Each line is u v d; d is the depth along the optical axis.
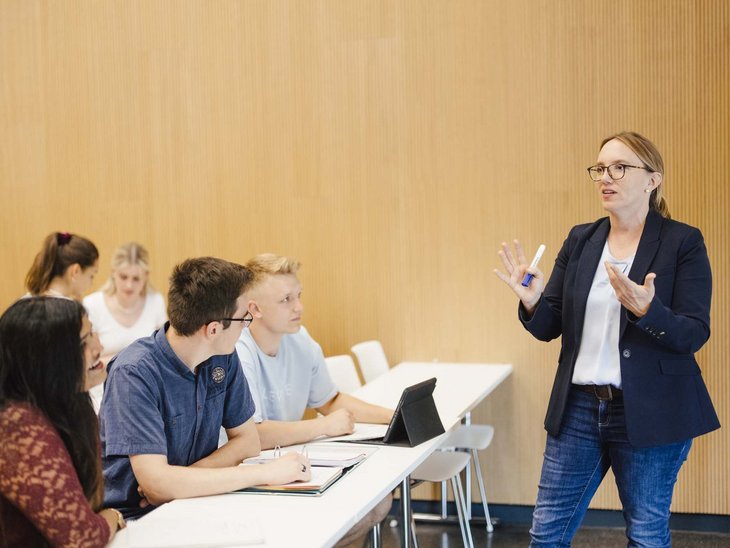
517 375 4.71
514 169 4.66
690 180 4.44
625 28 4.48
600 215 4.55
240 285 2.55
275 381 3.22
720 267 4.41
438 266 4.79
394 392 3.92
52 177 5.36
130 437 2.40
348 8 4.85
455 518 4.69
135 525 2.08
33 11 5.32
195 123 5.11
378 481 2.46
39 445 1.88
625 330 2.62
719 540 4.34
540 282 2.85
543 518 2.80
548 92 4.60
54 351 1.95
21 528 1.89
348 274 4.92
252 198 5.05
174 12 5.11
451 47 4.72
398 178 4.82
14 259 5.44
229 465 2.65
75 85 5.29
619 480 2.69
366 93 4.85
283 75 4.96
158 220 5.20
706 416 2.65
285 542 1.96
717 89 4.39
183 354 2.55
